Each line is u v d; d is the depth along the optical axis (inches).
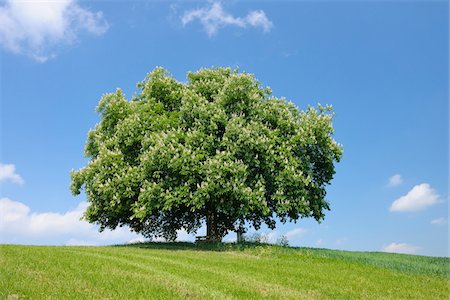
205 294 483.2
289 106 1231.5
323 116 1193.4
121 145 1210.6
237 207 1100.5
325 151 1184.8
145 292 470.3
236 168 1031.0
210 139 1076.5
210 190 1013.8
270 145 1086.4
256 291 526.3
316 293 564.1
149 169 1080.8
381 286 646.5
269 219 1279.5
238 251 1000.2
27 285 468.4
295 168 1112.2
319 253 972.6
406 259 992.2
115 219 1282.0
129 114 1239.5
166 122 1160.8
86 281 503.5
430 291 641.6
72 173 1259.2
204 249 1077.8
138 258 727.7
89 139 1320.1
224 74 1318.9
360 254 1049.5
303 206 1107.3
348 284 638.5
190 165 1036.5
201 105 1127.0
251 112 1156.5
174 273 601.6
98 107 1268.5
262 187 1069.1
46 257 647.1
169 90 1258.6
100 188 1115.3
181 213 1300.4
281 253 941.8
